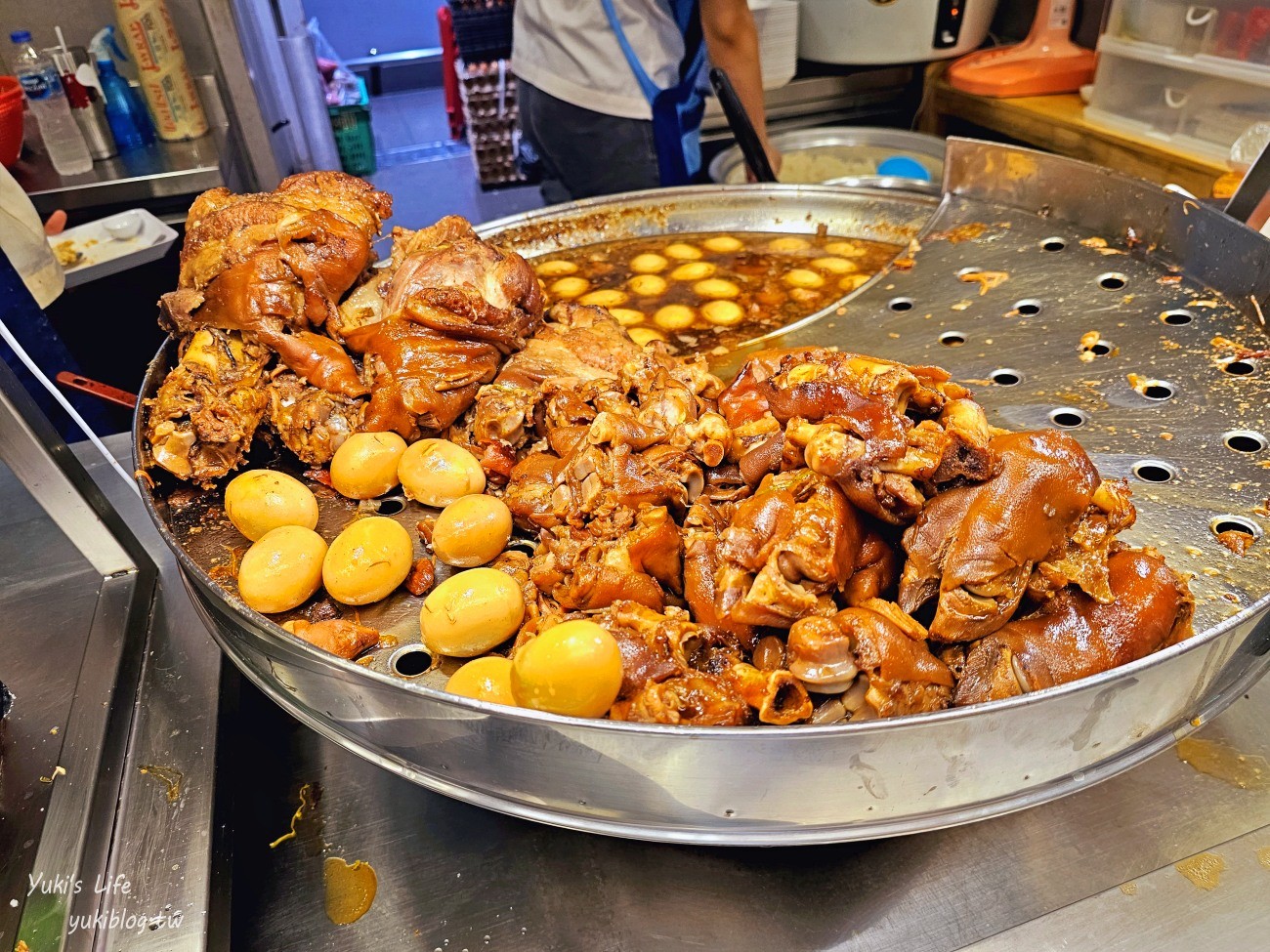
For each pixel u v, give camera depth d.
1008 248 0.81
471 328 0.61
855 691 0.39
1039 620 0.41
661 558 0.46
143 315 1.29
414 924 0.45
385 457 0.55
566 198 1.42
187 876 0.44
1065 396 0.61
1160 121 1.20
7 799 0.48
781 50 1.51
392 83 2.95
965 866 0.46
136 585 0.60
